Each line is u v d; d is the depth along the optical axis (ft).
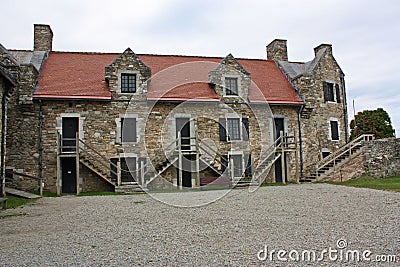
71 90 44.88
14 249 14.39
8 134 42.14
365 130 101.09
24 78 42.52
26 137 42.63
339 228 17.07
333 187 38.42
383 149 47.37
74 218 21.90
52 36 57.26
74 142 43.83
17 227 19.21
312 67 55.88
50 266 12.07
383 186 36.94
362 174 47.34
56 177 42.96
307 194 32.17
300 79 53.88
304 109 52.80
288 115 52.39
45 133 43.21
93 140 44.11
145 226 18.74
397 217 19.72
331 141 54.95
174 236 16.14
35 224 20.06
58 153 40.34
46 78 46.96
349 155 49.11
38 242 15.55
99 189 43.83
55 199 34.22
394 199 27.17
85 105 44.42
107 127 44.62
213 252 13.32
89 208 26.48
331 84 56.85
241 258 12.50
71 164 43.86
